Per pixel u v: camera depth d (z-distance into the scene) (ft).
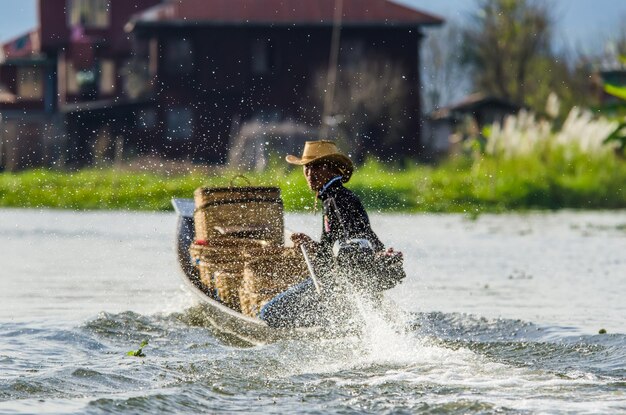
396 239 271.69
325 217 109.50
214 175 472.85
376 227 314.76
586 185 412.98
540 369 100.58
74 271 197.67
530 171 418.92
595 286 175.11
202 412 84.89
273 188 137.28
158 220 347.97
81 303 152.46
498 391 90.99
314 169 110.52
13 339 119.14
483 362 103.50
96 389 92.02
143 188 436.76
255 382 94.68
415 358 104.32
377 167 471.62
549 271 198.29
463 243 260.62
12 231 295.89
